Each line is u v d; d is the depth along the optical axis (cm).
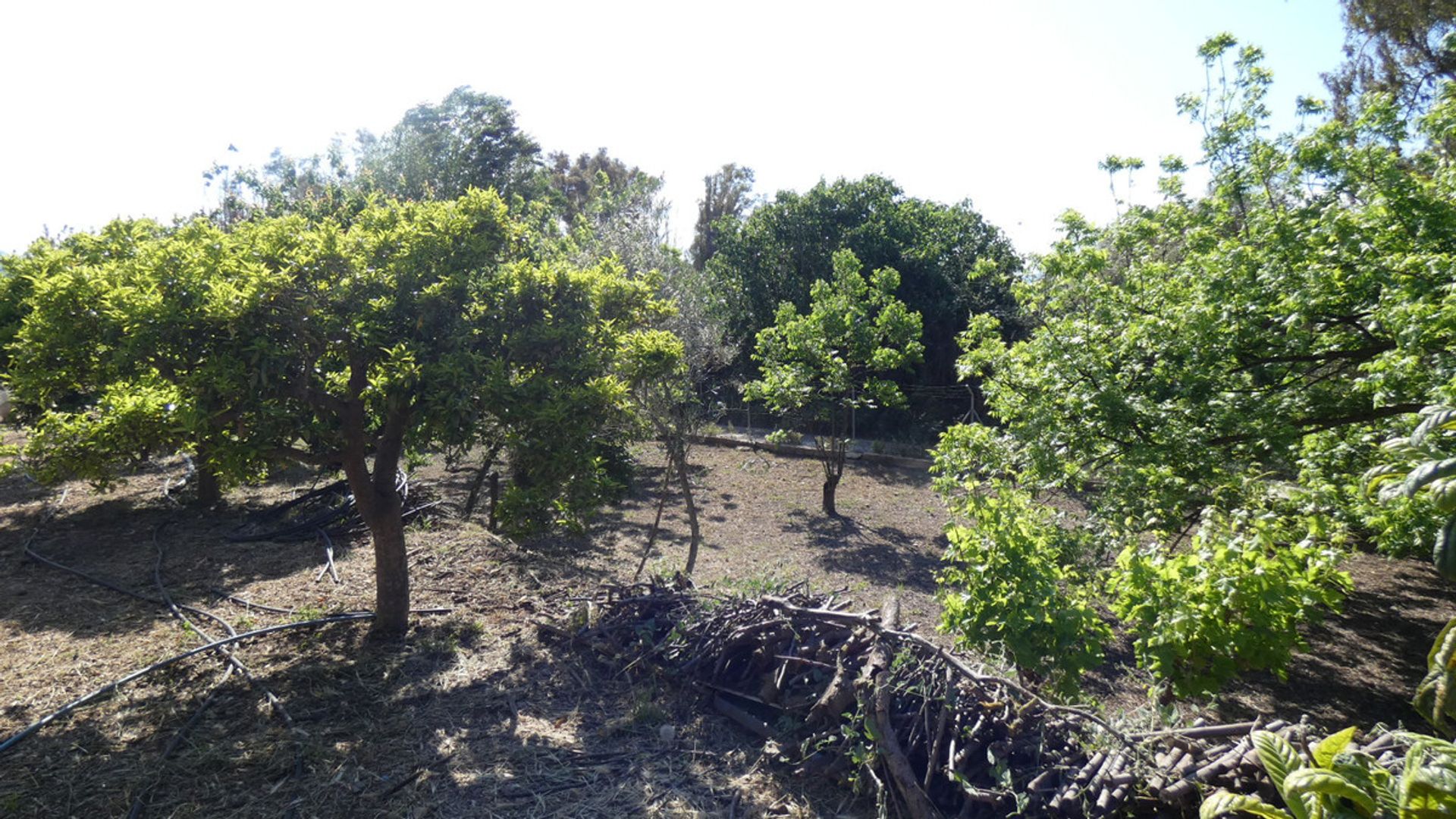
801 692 447
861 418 2044
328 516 923
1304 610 464
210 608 673
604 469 645
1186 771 343
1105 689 636
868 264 2042
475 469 1380
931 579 922
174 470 1256
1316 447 667
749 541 1077
